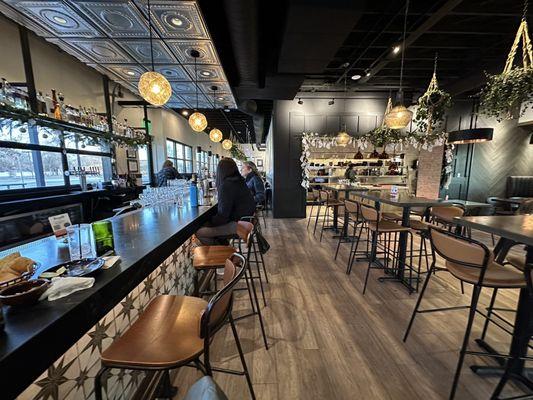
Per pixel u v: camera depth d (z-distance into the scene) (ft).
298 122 20.39
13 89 8.51
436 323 6.67
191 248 7.93
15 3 7.10
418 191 23.82
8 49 10.02
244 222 6.75
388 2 10.22
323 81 18.84
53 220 4.75
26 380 1.93
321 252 12.50
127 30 8.50
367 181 22.70
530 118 20.12
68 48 9.82
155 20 7.96
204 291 8.20
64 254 3.90
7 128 8.70
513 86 8.21
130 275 3.37
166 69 11.84
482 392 4.64
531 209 9.58
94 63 11.16
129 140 13.85
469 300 7.85
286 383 4.86
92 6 7.27
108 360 2.94
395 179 22.90
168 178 18.66
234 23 7.98
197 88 14.80
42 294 2.48
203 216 7.37
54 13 7.57
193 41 9.24
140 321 3.68
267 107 24.16
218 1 8.55
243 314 7.12
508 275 4.65
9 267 2.87
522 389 4.69
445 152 21.70
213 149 49.60
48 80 12.37
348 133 20.62
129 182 16.81
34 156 11.62
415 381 4.89
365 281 8.48
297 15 8.05
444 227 13.62
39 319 2.21
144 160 23.63
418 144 18.37
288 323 6.71
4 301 2.25
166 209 8.07
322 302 7.75
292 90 16.30
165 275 5.84
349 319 6.88
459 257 4.65
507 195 21.80
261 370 5.16
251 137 51.31
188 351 3.09
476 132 15.62
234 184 8.39
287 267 10.55
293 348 5.78
